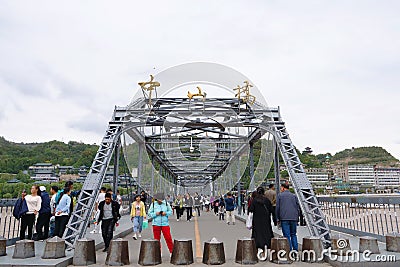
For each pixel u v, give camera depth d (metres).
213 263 7.27
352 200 12.55
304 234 11.79
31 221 10.29
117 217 9.69
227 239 11.75
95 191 10.81
